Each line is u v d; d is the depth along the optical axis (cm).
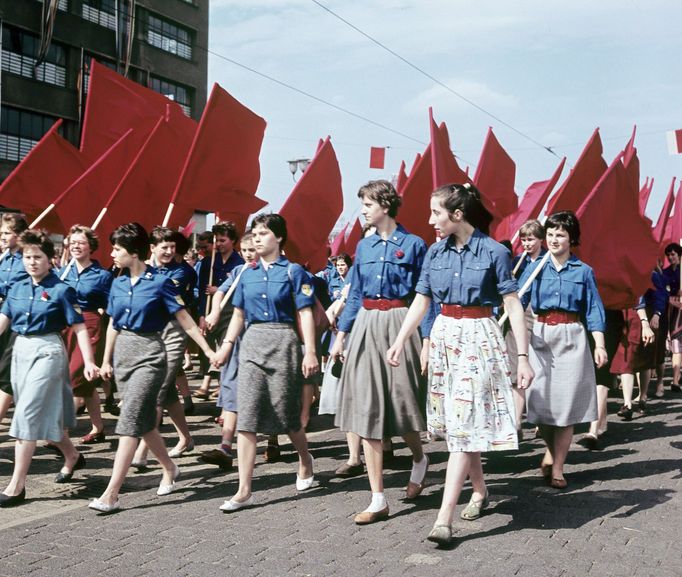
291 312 495
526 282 543
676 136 970
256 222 495
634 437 708
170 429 774
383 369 467
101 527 448
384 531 434
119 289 499
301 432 526
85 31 3062
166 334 644
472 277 418
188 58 3612
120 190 778
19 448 501
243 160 788
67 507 493
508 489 527
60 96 2977
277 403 489
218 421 792
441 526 402
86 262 679
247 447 488
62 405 509
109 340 517
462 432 411
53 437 504
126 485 553
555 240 539
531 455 643
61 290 504
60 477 556
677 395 1003
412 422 468
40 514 478
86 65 3084
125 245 495
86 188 796
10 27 2777
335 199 763
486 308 426
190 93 3647
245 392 487
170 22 3494
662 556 388
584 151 758
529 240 629
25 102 2842
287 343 492
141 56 3325
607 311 694
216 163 763
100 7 3128
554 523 445
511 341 658
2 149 2791
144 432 490
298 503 498
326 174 753
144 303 491
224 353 504
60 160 884
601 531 429
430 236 734
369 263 479
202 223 3356
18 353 505
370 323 472
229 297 680
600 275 671
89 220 800
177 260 729
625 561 381
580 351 533
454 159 743
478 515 459
